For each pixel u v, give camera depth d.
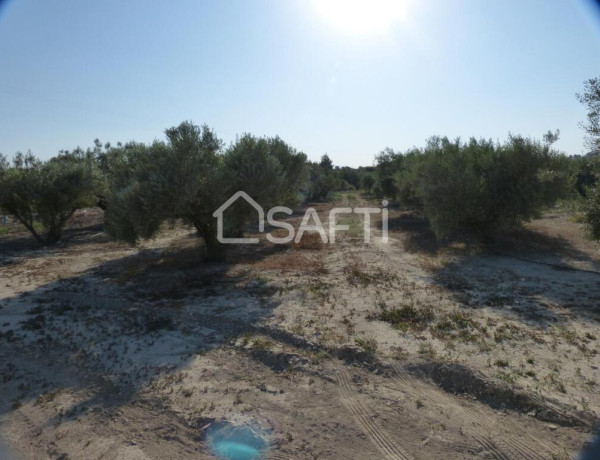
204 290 10.88
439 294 9.76
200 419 4.94
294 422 4.86
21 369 6.68
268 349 6.80
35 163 21.50
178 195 11.61
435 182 15.73
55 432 4.90
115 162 14.14
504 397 5.09
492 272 11.86
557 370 5.70
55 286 12.16
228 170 13.19
